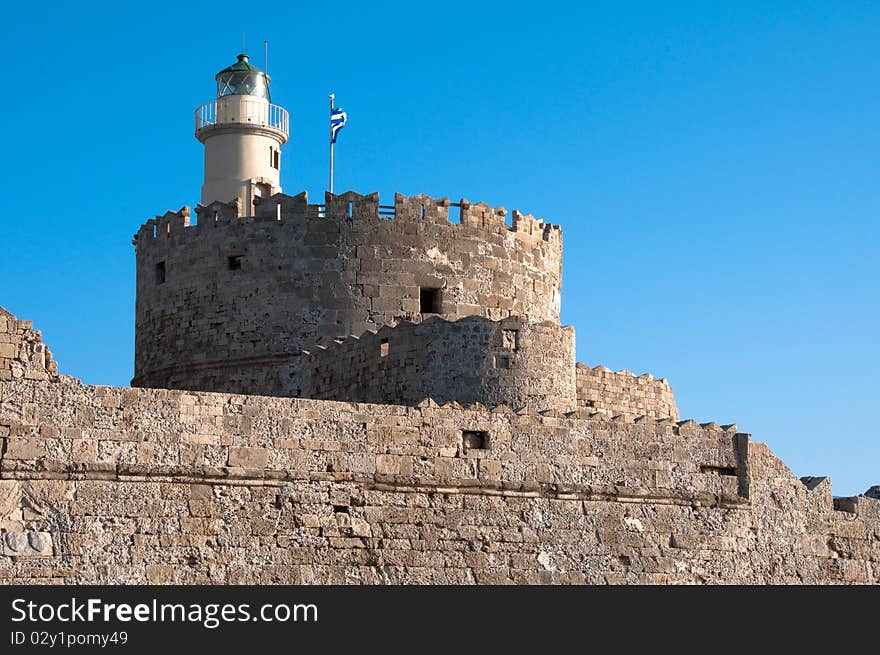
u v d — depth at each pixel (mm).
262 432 46625
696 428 52969
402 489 48000
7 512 43688
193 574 45125
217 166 72062
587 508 50469
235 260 60875
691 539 52062
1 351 44438
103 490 44625
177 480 45438
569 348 55281
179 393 45906
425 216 60875
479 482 48969
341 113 68812
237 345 60344
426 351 54312
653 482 51781
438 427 48812
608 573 50344
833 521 55469
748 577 52969
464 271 61000
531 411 50281
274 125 72812
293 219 60500
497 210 61875
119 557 44500
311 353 58906
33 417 44406
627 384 66750
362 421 47906
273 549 46156
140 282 63438
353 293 60031
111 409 45125
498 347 54281
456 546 48406
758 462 53844
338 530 47000
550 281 63469
